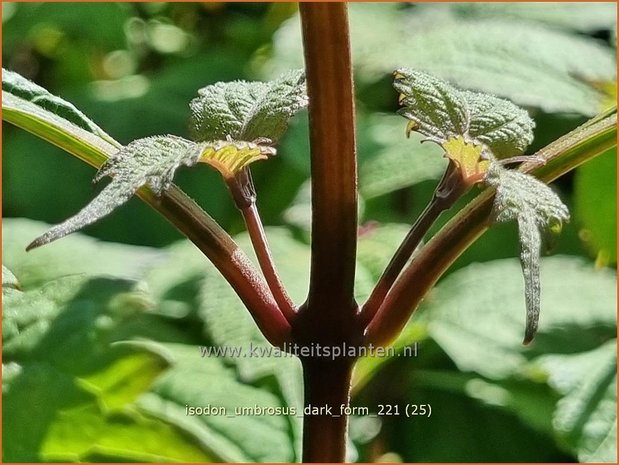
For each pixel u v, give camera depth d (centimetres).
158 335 23
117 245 25
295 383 21
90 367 16
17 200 33
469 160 12
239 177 12
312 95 12
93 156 13
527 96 28
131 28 41
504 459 26
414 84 13
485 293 27
